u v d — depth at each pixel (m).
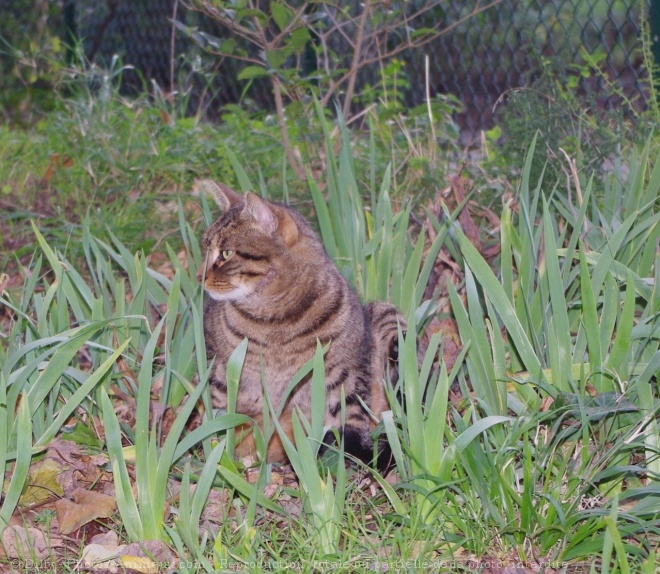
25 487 6.29
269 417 6.42
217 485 6.40
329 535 5.56
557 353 6.53
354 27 14.30
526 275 7.30
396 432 5.85
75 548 5.84
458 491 5.75
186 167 12.55
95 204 12.35
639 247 7.49
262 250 6.84
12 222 12.14
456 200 9.12
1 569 5.59
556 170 9.26
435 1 11.70
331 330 6.97
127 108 14.38
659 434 6.00
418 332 8.02
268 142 12.68
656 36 11.28
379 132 11.97
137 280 7.80
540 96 11.11
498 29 13.48
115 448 5.67
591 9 11.41
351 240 8.33
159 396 7.42
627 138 9.63
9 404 6.10
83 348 8.62
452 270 8.99
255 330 6.96
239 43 16.34
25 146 14.56
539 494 5.50
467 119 13.70
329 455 6.39
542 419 6.04
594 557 5.41
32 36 20.06
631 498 6.01
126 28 19.00
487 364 6.66
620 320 6.33
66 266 7.46
